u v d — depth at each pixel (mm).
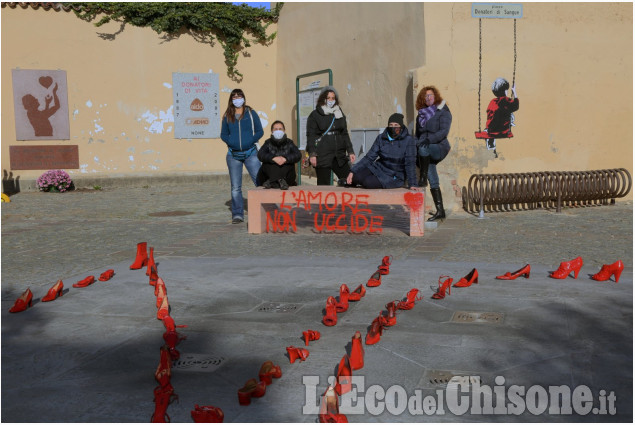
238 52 17953
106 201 13562
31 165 16531
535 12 10766
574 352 3906
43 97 16500
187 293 5527
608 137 11273
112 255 7387
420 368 3691
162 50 17406
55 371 3756
